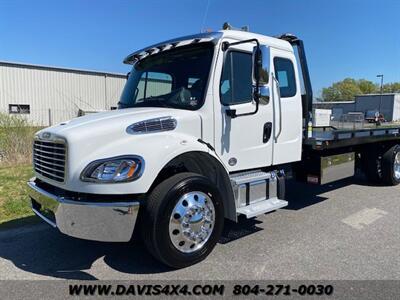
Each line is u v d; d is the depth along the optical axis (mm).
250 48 4672
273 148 5051
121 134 3674
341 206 6234
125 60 5438
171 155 3736
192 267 3879
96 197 3570
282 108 5141
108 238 3535
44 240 4723
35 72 33500
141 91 5043
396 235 4809
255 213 4379
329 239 4668
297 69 5422
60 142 3662
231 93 4477
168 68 4746
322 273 3721
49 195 3773
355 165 7523
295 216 5664
